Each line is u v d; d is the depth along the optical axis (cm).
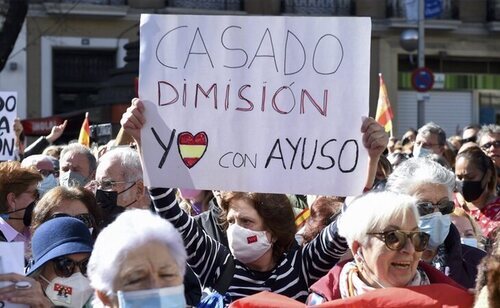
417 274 426
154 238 335
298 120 447
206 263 478
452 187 509
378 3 2912
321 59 445
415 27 2869
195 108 452
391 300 399
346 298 403
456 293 400
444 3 2962
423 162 512
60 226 423
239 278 481
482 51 3019
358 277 425
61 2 2658
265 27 448
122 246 333
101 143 1200
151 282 334
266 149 449
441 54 2986
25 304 389
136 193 607
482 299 369
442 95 3034
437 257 512
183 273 344
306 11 2888
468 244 557
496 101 3075
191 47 452
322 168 445
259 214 473
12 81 2633
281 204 478
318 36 445
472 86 3055
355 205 422
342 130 444
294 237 494
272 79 448
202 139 451
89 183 658
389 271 414
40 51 2669
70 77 2733
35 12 2648
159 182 454
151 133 454
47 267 419
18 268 398
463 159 703
